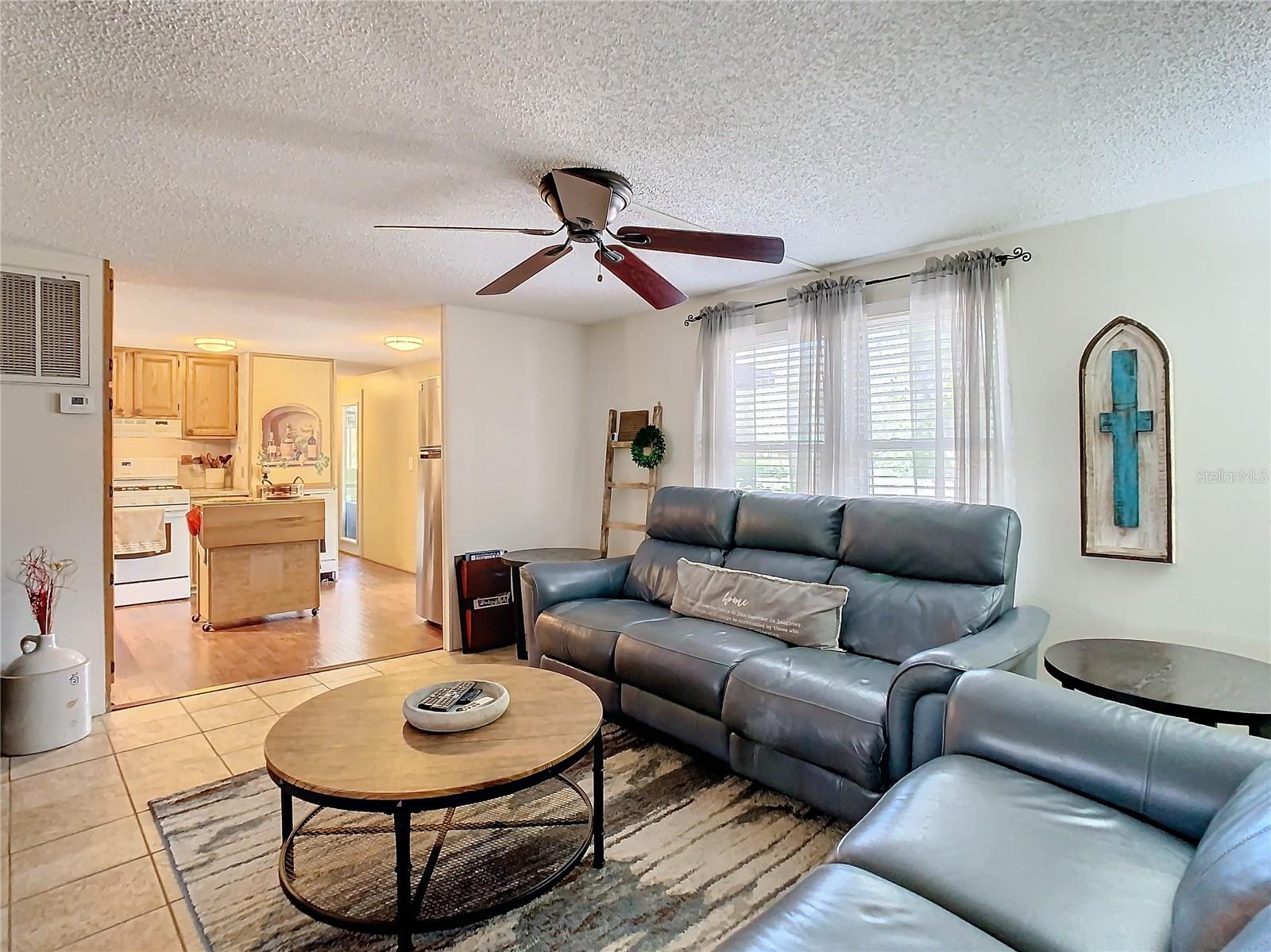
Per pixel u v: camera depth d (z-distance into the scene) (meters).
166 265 3.38
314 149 2.11
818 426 3.46
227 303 4.26
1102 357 2.66
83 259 3.20
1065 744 1.53
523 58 1.63
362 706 2.12
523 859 2.02
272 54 1.60
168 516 5.69
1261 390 2.35
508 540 4.73
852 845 1.34
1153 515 2.54
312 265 3.39
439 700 2.03
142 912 1.80
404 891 1.61
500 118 1.93
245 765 2.67
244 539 4.84
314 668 3.94
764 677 2.35
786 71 1.70
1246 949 0.69
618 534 4.88
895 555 2.78
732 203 2.60
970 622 2.47
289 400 6.51
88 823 2.24
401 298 4.16
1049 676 2.83
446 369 4.41
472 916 1.68
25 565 3.02
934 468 3.10
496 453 4.67
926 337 3.13
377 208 2.61
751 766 2.39
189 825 2.23
